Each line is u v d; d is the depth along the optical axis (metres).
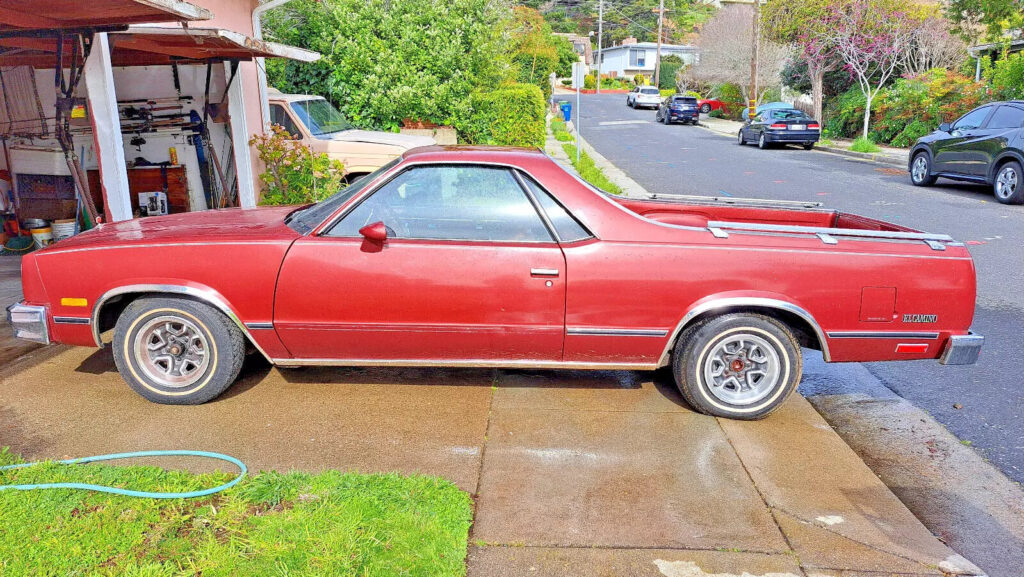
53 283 4.20
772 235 4.21
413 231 4.16
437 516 3.12
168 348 4.23
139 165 9.23
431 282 4.08
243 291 4.09
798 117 22.83
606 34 86.88
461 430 4.05
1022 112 12.22
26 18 5.69
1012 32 23.08
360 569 2.75
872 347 4.21
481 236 4.14
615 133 29.45
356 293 4.09
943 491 3.70
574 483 3.52
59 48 6.07
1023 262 8.28
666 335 4.15
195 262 4.09
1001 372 5.35
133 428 3.98
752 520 3.26
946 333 4.20
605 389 4.72
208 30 6.75
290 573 2.69
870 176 16.09
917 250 4.18
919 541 3.18
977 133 12.96
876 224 4.92
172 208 9.42
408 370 4.95
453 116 15.22
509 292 4.09
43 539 2.89
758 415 4.29
